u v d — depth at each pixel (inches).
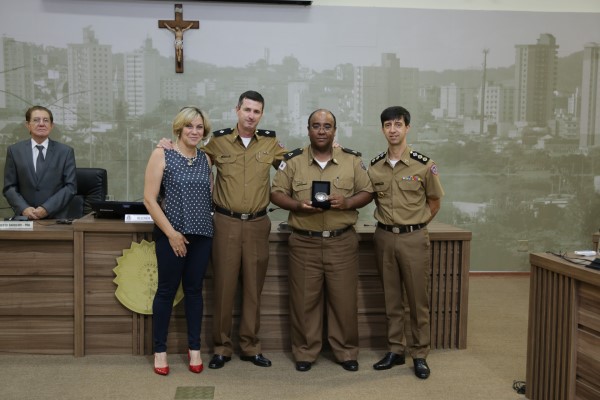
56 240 116.7
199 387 103.7
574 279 87.5
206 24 195.8
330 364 116.6
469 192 208.7
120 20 192.5
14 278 117.1
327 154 111.3
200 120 106.3
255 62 198.7
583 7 206.2
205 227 106.7
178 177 105.0
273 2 195.0
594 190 211.6
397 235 110.7
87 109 194.2
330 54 200.7
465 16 203.3
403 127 109.0
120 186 197.9
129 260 117.3
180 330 121.3
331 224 109.8
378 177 112.5
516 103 207.2
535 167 209.6
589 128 209.8
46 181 139.1
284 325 123.3
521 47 205.6
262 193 111.0
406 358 121.6
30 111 137.8
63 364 114.0
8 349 118.3
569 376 88.5
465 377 110.8
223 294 111.0
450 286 128.0
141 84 195.3
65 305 118.1
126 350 119.8
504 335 139.6
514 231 210.8
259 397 99.7
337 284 111.7
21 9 188.7
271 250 122.0
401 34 202.1
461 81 205.2
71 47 191.5
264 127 201.5
